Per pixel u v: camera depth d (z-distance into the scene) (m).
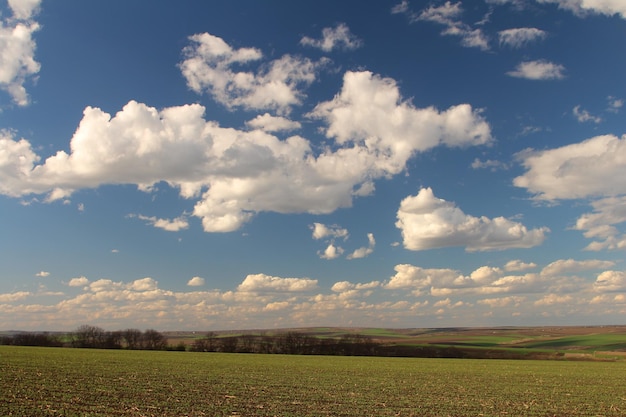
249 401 33.44
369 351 128.12
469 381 53.50
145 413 27.78
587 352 132.25
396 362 90.38
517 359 114.56
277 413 29.03
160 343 138.25
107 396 33.75
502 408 33.59
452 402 35.88
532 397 40.09
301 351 129.25
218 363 74.12
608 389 47.38
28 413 26.69
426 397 38.34
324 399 35.56
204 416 27.34
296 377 52.91
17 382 39.34
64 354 84.25
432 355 125.00
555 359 116.12
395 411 31.06
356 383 47.91
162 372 54.19
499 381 54.28
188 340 150.88
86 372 50.62
